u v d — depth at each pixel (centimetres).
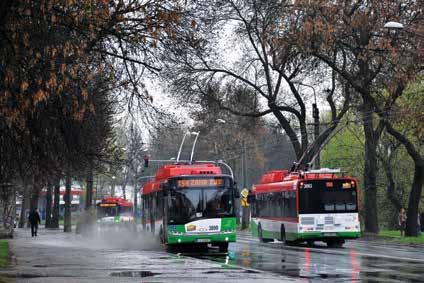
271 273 1928
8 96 1339
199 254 3128
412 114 4056
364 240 4728
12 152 1753
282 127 5844
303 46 4075
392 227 7262
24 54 1338
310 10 3988
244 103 5381
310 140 7588
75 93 1538
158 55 1598
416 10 3984
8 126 1479
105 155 2736
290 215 3872
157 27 1491
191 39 1597
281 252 3250
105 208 5822
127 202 5925
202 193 3278
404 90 4575
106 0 1370
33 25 1341
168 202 3266
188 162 4134
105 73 1577
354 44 4269
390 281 1767
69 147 1870
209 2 1656
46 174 2091
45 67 1358
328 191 3753
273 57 4656
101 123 2131
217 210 3266
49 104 1598
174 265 2220
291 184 3872
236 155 8131
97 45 1537
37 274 1888
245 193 7106
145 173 9269
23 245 3641
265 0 4406
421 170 4403
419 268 2209
